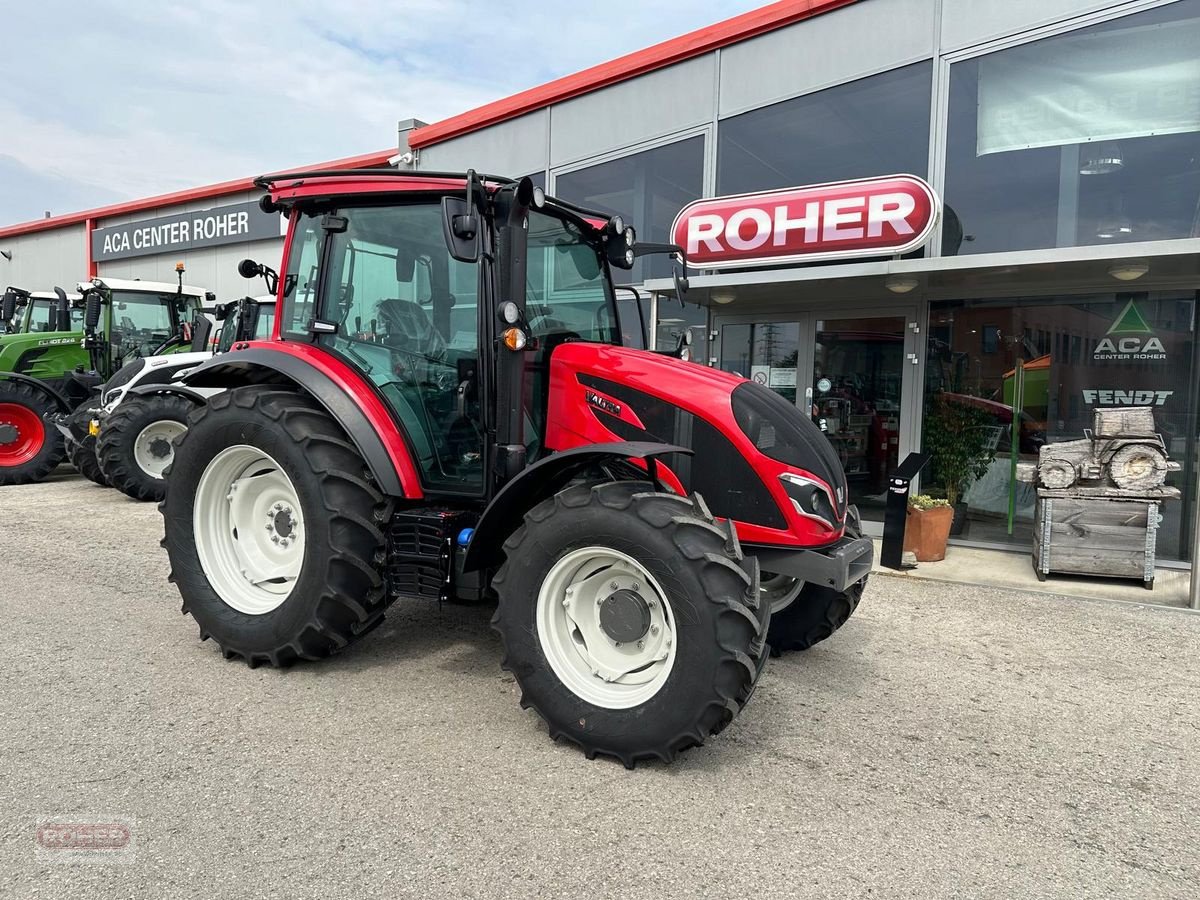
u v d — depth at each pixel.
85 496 8.62
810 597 3.91
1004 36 6.39
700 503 2.87
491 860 2.23
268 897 2.04
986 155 6.59
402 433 3.56
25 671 3.54
